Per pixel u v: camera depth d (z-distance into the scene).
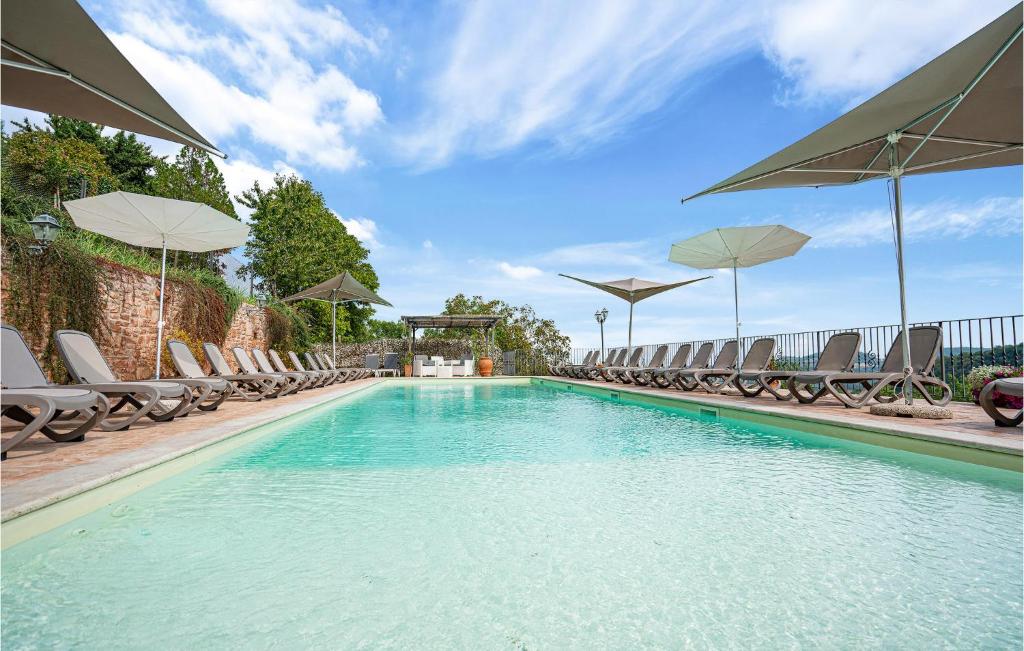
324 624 1.68
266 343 15.95
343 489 3.37
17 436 3.28
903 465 4.08
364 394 12.02
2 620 1.71
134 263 10.23
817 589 1.94
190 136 4.58
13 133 17.77
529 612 1.77
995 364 7.12
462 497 3.18
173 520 2.75
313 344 21.88
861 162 6.49
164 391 4.84
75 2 3.07
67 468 3.08
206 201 25.44
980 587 1.94
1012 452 3.61
